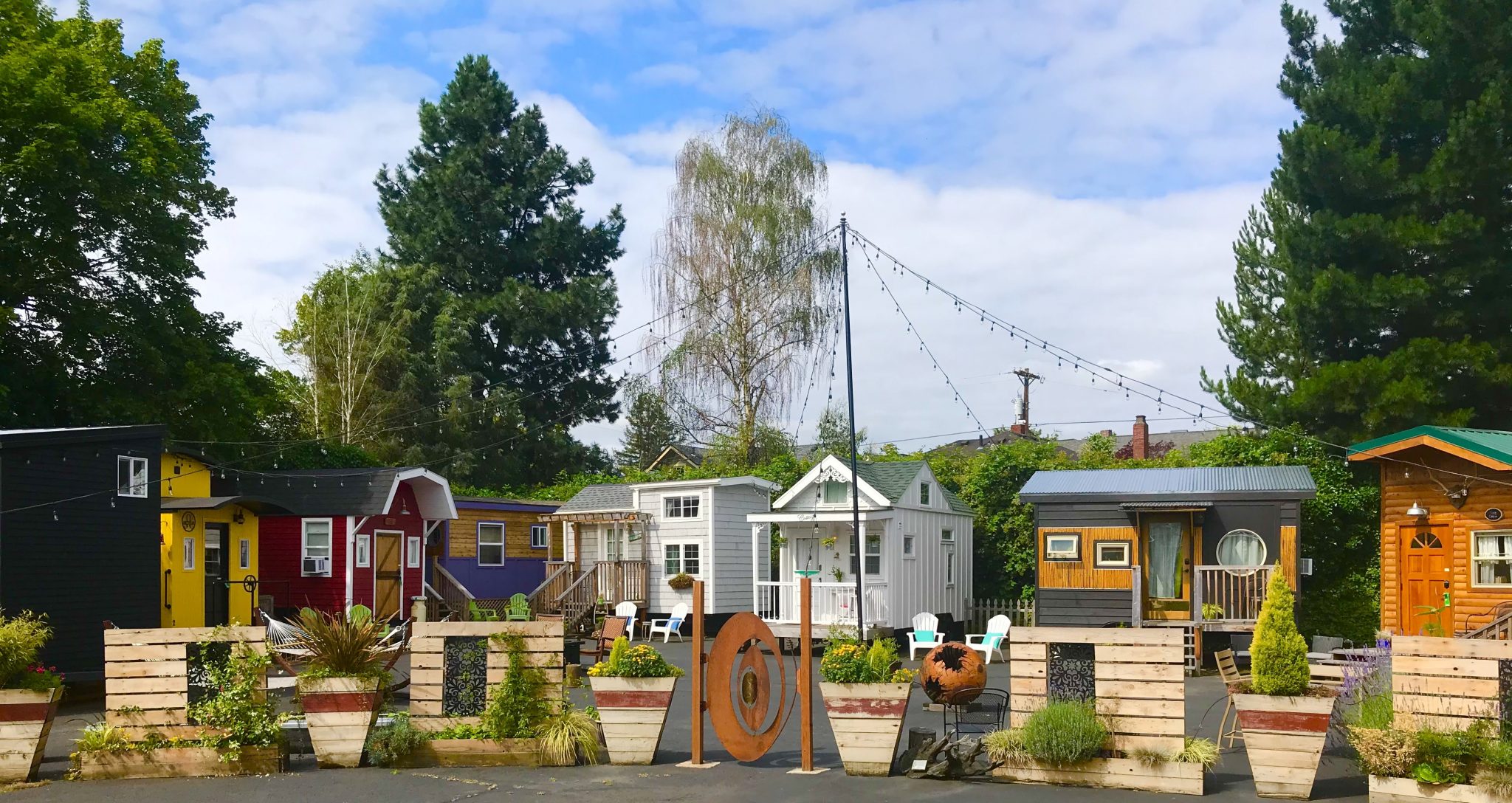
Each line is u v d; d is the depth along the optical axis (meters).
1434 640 9.58
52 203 28.44
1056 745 10.46
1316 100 26.81
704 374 41.72
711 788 10.78
